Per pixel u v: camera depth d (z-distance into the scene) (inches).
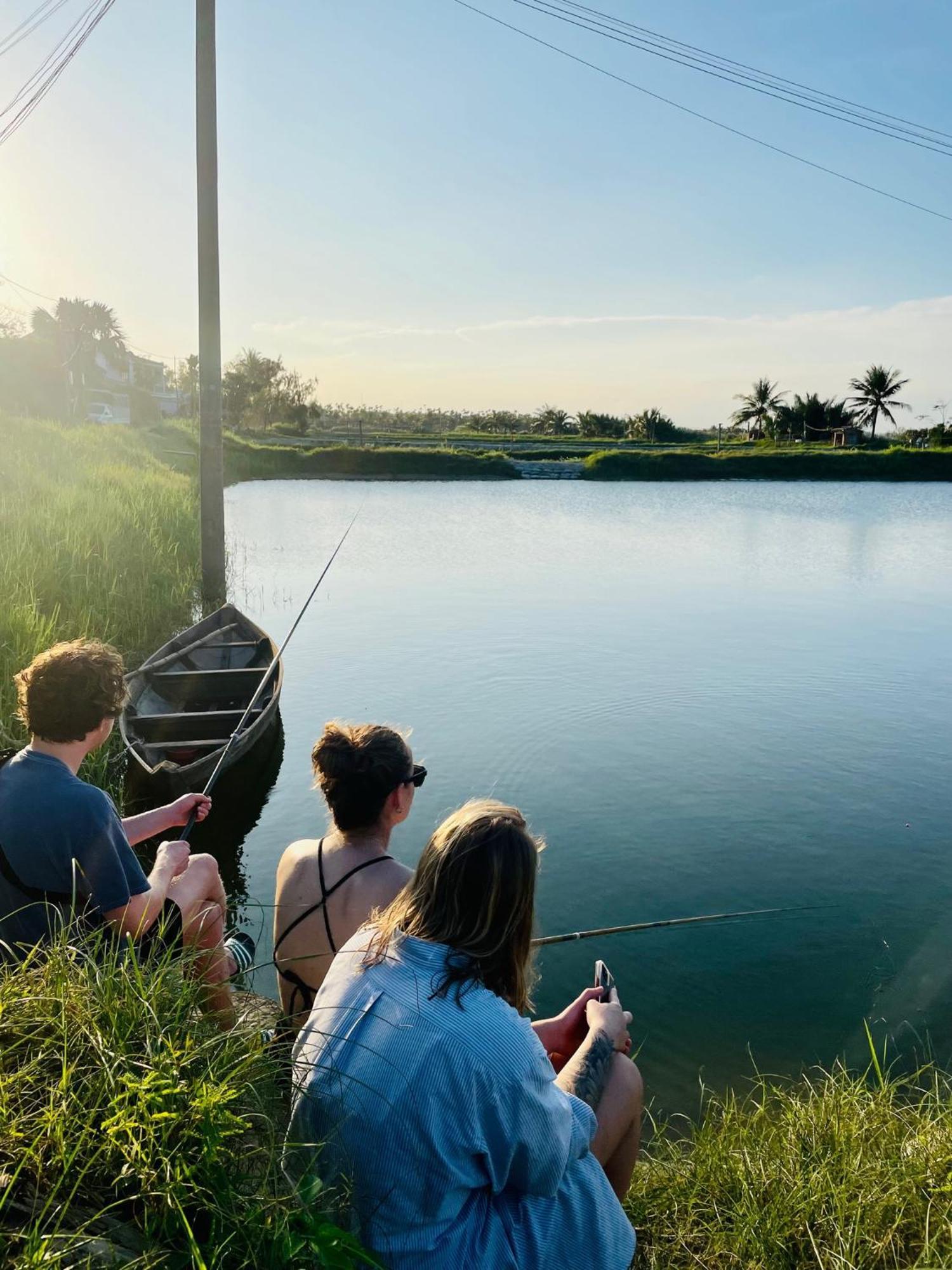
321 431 3208.7
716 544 902.4
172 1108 72.1
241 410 2984.7
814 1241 98.0
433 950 71.7
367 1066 68.0
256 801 271.9
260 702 339.9
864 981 182.9
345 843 109.3
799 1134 121.1
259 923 202.2
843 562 776.3
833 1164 111.6
